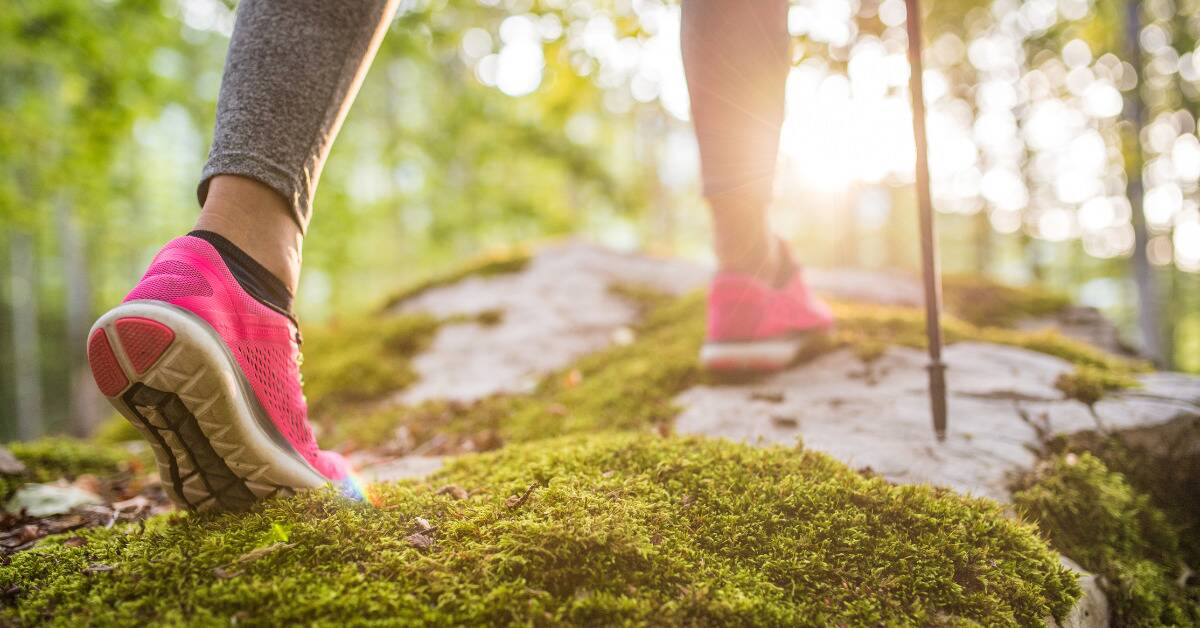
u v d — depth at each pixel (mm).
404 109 14109
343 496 1141
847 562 1047
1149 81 10336
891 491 1210
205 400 996
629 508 1115
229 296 1038
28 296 18562
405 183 12867
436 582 912
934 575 1029
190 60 11008
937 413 1581
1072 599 1079
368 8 1147
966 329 2637
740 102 1565
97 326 932
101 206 10055
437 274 4664
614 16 2771
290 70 1077
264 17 1090
